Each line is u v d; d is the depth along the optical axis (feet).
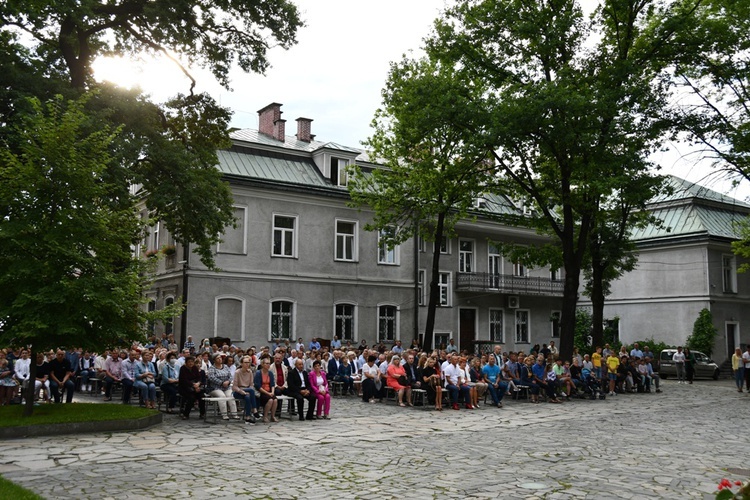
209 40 80.79
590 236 97.86
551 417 58.34
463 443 41.98
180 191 75.97
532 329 143.33
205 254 82.58
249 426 49.42
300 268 111.96
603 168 74.28
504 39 82.64
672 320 142.61
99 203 52.70
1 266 46.93
